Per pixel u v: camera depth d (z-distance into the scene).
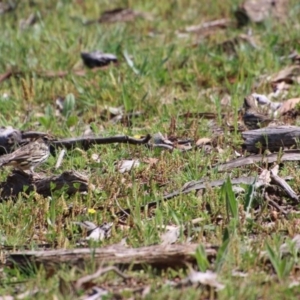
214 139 15.73
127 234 12.15
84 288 10.45
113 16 25.64
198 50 21.11
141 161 14.87
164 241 11.59
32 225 12.56
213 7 25.66
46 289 10.42
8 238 12.12
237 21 23.75
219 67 20.06
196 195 13.23
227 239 10.83
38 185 13.71
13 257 11.11
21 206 13.06
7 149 16.03
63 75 20.27
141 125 17.20
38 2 27.52
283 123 16.39
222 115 17.22
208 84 19.17
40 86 19.38
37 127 17.45
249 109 16.83
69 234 12.41
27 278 10.88
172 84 19.23
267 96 18.27
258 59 20.06
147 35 23.42
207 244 11.27
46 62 20.98
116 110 17.94
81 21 25.30
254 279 10.40
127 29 24.08
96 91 18.89
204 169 14.09
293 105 17.17
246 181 13.32
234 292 9.99
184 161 14.78
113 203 13.19
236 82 18.36
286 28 22.44
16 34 23.72
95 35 23.11
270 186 13.25
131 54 21.36
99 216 12.81
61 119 18.05
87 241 12.00
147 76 19.52
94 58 20.77
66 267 10.89
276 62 19.78
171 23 24.58
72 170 14.20
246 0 24.27
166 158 14.85
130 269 10.80
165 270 10.89
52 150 15.59
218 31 23.31
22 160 14.36
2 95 19.36
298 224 12.06
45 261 10.98
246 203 12.47
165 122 16.81
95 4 27.02
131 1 27.14
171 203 12.97
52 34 23.58
